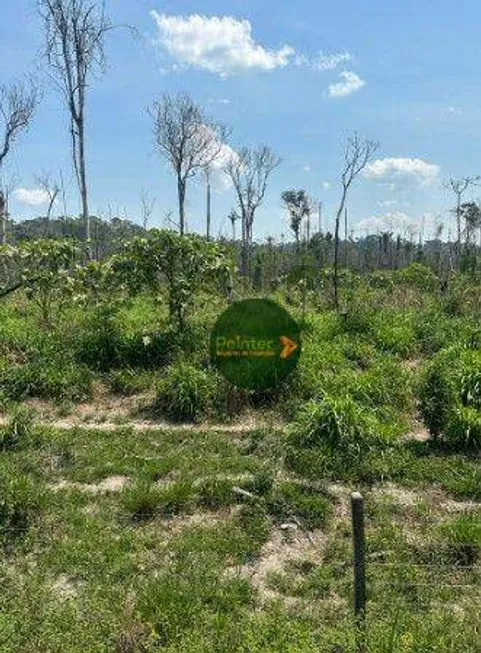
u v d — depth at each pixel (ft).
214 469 23.24
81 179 63.82
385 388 30.04
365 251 138.21
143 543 18.34
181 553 17.78
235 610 15.26
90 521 19.43
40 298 43.14
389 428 25.85
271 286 68.85
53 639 13.64
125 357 34.19
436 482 22.53
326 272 61.98
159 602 14.92
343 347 36.52
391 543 18.33
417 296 54.54
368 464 23.13
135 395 31.37
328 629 13.94
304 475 22.76
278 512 20.10
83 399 30.83
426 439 26.48
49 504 20.16
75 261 37.27
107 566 17.07
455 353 32.32
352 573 16.98
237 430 27.45
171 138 82.02
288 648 13.03
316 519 19.75
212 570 16.87
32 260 36.96
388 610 14.92
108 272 36.35
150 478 22.67
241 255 105.19
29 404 30.22
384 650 12.84
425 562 17.46
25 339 35.78
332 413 24.66
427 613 15.03
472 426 24.93
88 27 63.36
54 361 33.01
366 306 44.68
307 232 131.75
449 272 72.23
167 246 35.88
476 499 21.42
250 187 100.89
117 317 37.78
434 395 26.09
